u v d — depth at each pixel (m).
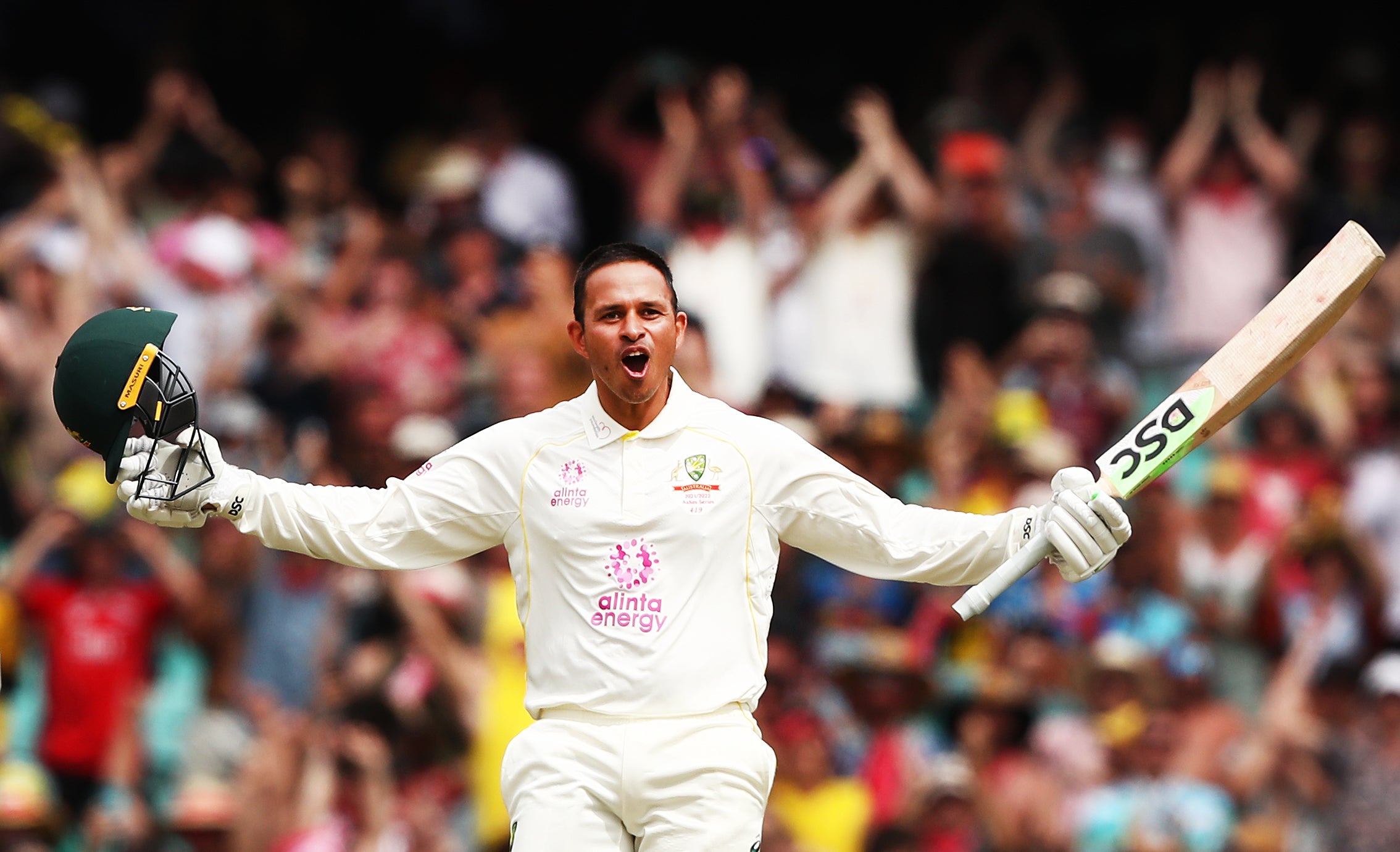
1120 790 37.84
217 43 57.50
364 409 43.06
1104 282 49.16
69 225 47.66
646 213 49.31
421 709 37.19
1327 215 55.50
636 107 54.34
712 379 40.06
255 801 36.75
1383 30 61.38
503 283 48.81
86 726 38.97
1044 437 44.59
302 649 39.09
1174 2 59.41
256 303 47.38
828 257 48.44
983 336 48.56
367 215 51.34
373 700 37.09
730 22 60.03
